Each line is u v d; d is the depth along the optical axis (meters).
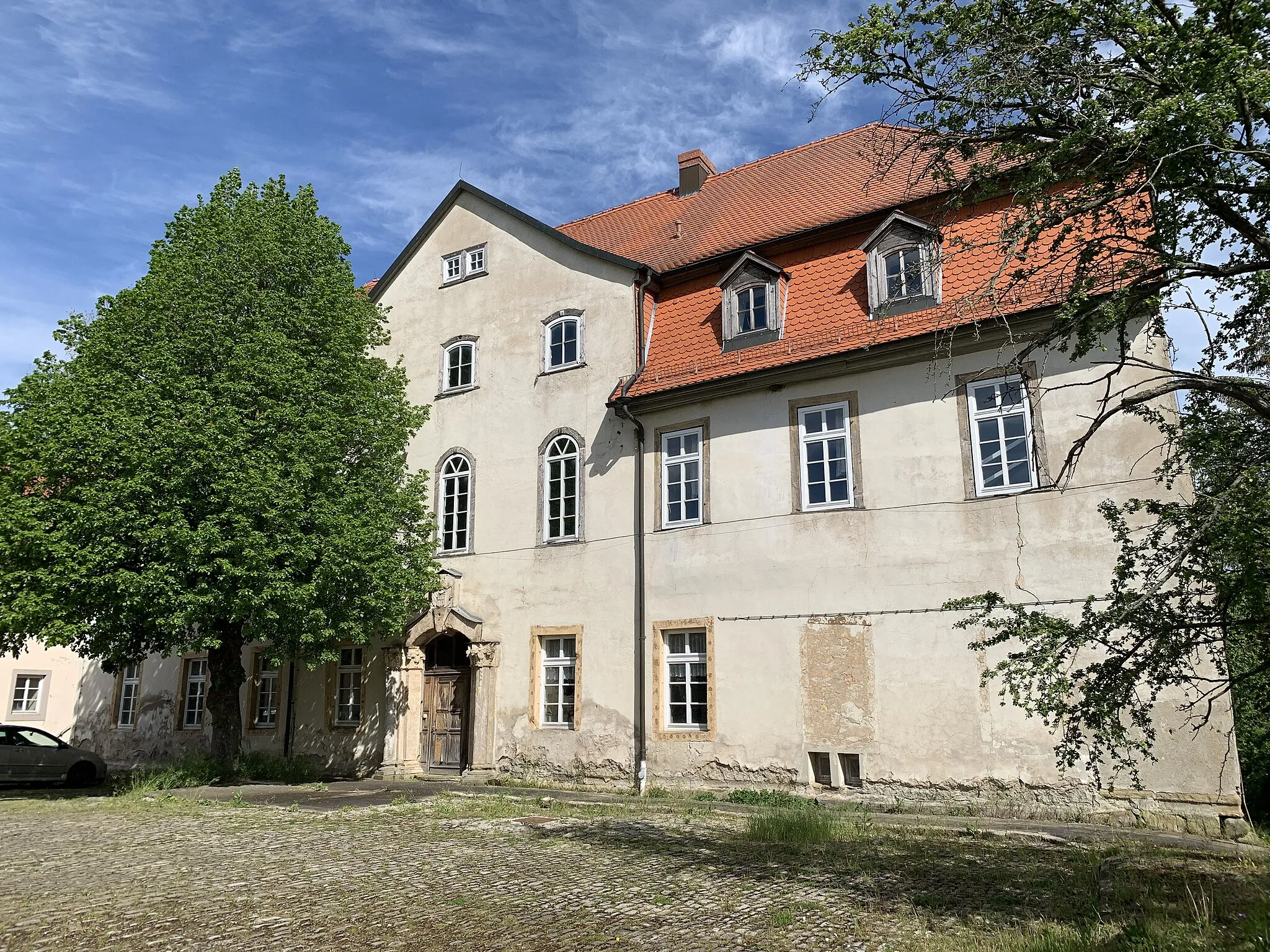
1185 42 6.88
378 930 6.92
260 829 11.90
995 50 7.38
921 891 8.17
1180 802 12.06
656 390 17.34
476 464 20.19
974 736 13.56
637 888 8.29
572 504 18.67
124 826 12.30
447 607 19.55
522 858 9.76
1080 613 13.02
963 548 14.16
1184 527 7.69
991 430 14.35
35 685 28.19
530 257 20.44
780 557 15.76
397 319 22.39
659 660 16.73
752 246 17.66
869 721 14.44
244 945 6.58
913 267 8.84
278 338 16.75
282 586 15.40
